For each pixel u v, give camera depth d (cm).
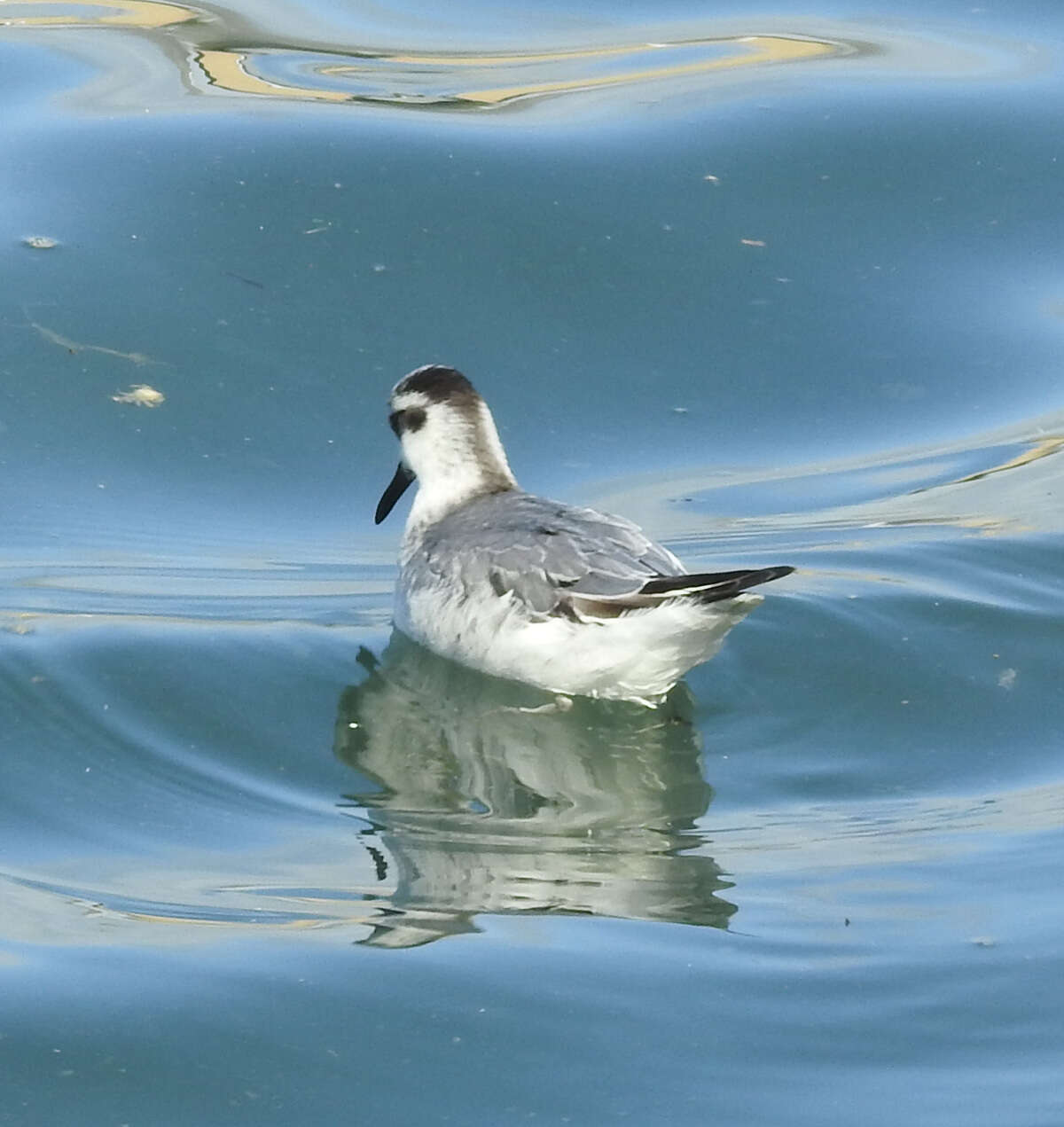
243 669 1381
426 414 1461
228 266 1936
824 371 1889
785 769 1265
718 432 1814
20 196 1988
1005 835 1157
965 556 1555
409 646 1416
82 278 1905
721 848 1154
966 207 2058
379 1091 907
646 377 1883
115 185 2008
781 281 1980
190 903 1076
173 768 1255
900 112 2173
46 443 1738
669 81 2259
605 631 1259
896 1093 900
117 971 995
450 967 1002
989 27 2408
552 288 1953
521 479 1745
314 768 1262
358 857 1138
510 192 2041
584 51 2353
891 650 1412
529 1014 960
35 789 1223
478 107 2194
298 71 2269
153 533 1633
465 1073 917
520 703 1341
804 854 1140
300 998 973
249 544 1630
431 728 1312
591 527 1310
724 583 1177
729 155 2109
